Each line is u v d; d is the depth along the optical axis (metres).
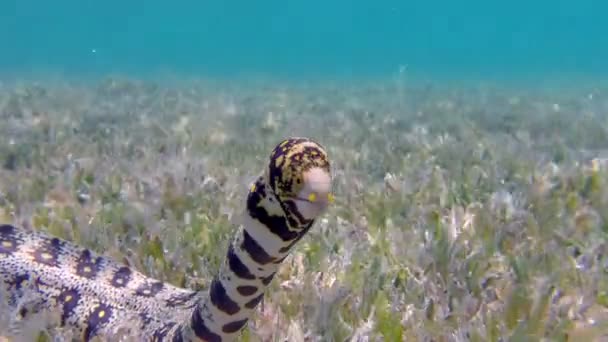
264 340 0.57
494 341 0.57
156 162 1.22
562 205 0.90
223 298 0.42
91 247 0.76
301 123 1.89
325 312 0.59
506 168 1.19
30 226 0.83
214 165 1.21
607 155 1.35
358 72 5.65
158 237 0.74
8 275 0.58
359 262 0.73
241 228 0.39
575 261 0.72
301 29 19.00
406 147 1.45
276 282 0.67
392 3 18.61
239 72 5.49
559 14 17.86
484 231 0.79
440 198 0.95
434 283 0.67
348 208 0.93
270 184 0.35
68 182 1.05
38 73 4.61
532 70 5.85
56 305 0.57
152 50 11.12
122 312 0.56
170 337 0.49
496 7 18.23
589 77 4.66
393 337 0.57
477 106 2.44
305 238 0.80
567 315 0.61
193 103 2.39
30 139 1.47
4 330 0.54
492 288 0.66
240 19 18.89
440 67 6.56
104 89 2.78
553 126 1.83
